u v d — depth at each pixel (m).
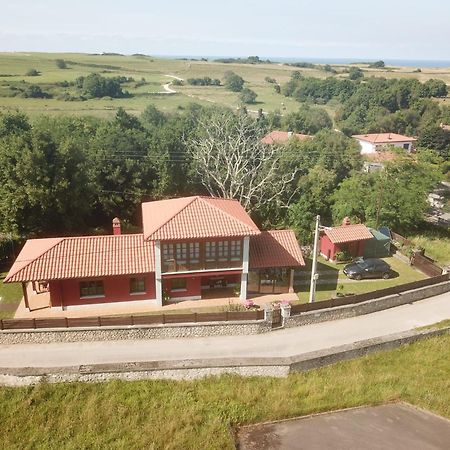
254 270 35.19
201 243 32.47
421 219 54.50
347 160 68.31
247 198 50.06
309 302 33.41
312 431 22.50
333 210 55.16
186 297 34.41
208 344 28.95
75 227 44.47
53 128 53.03
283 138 82.44
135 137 53.22
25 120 61.84
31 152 39.94
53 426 22.55
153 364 25.84
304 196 51.69
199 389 25.16
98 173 47.59
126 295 33.34
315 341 29.61
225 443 21.62
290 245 36.12
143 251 33.53
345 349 28.02
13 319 28.19
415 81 131.62
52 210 41.91
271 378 26.38
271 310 30.27
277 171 56.06
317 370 27.16
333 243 41.78
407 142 93.38
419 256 41.84
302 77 170.50
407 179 52.75
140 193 49.62
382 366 27.81
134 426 22.56
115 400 24.22
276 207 52.62
